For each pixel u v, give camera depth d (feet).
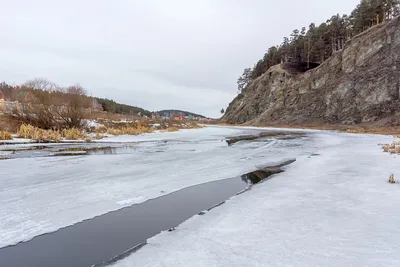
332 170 26.68
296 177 24.45
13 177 25.32
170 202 18.43
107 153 42.24
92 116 94.99
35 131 64.59
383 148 42.60
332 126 128.06
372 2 174.40
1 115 71.61
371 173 24.63
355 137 74.02
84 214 16.12
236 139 71.05
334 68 162.91
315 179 23.20
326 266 9.27
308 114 156.87
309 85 175.22
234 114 254.68
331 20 224.74
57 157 37.76
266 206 16.46
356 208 15.37
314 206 16.05
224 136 82.79
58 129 71.05
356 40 155.12
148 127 107.96
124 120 117.29
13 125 71.05
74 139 65.98
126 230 13.82
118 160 35.24
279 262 9.68
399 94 113.09
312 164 30.99
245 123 214.28
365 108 124.26
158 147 51.34
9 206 17.37
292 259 9.87
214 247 11.25
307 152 42.96
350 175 24.06
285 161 34.63
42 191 20.75
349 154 38.11
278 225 13.34
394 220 13.35
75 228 14.14
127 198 19.26
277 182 22.81
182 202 18.39
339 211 14.98
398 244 10.78
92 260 10.83
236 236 12.28
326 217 14.14
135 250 11.38
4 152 42.86
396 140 61.52
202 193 20.59
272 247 10.96
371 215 14.17
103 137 71.61
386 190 18.89
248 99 248.32
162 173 27.43
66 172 27.68
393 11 168.45
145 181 24.08
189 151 44.96
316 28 231.91
